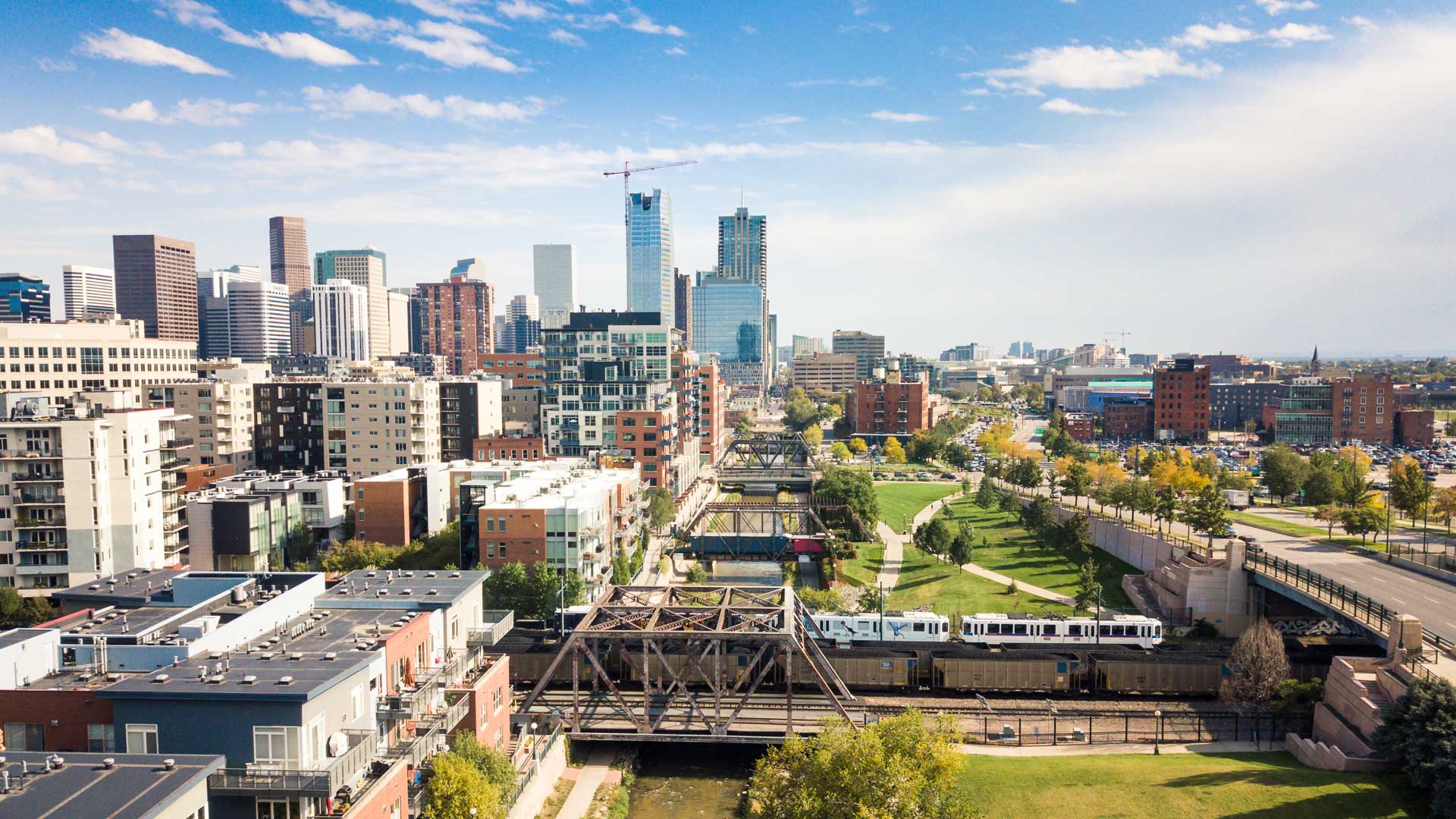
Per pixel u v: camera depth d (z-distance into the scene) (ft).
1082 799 226.99
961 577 463.01
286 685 159.63
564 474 470.80
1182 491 570.46
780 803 196.34
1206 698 305.12
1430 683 219.82
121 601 228.84
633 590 315.78
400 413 609.83
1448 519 456.86
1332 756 236.02
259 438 636.07
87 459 355.36
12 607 324.80
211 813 150.82
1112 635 342.03
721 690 270.05
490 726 226.17
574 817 228.02
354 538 428.56
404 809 175.73
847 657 310.45
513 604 346.33
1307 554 408.05
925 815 186.91
